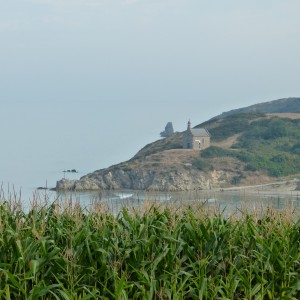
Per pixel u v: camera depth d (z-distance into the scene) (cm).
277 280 3011
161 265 2939
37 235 2742
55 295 2573
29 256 2709
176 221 3212
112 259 2880
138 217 3209
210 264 2988
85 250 2861
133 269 2833
